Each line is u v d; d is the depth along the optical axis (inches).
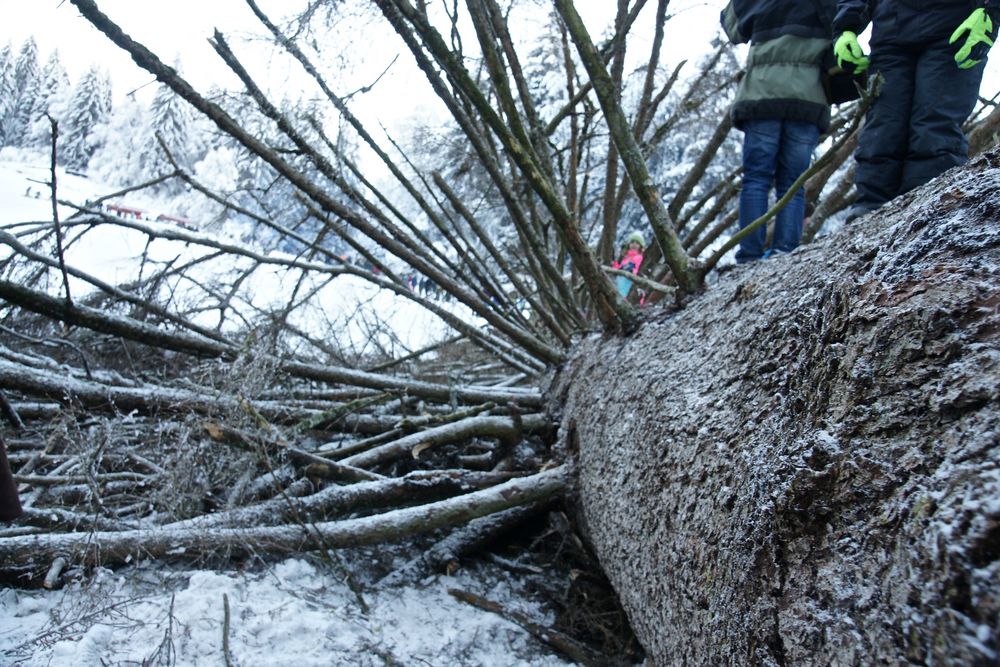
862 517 33.6
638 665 85.4
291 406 138.9
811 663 34.0
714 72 185.9
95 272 181.5
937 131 92.3
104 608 76.7
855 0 100.3
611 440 91.4
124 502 111.7
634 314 108.4
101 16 104.0
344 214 139.3
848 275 45.1
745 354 60.9
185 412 120.1
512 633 91.1
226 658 71.2
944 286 34.9
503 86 104.3
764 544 41.6
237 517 97.9
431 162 196.7
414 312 220.5
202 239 158.2
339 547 94.3
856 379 37.8
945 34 91.7
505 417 128.8
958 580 24.9
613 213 186.7
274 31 120.3
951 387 31.1
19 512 72.2
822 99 114.5
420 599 95.5
